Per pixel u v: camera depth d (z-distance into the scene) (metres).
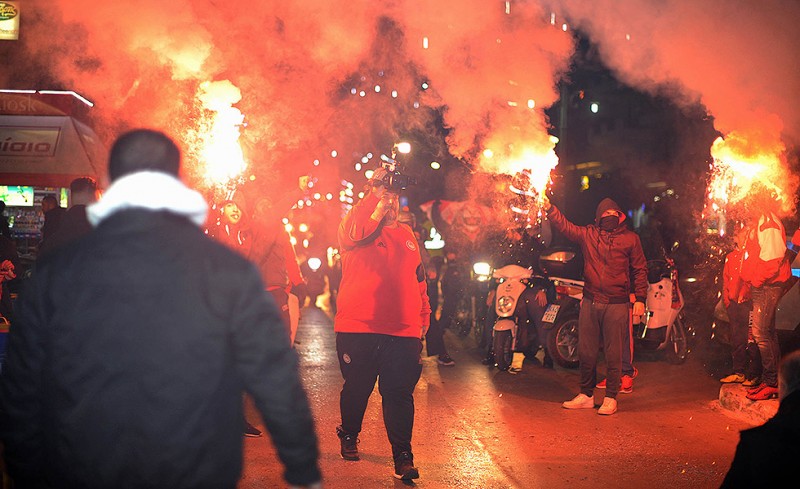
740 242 8.10
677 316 10.36
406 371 5.71
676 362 10.46
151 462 2.30
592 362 7.93
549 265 11.10
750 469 2.70
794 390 2.81
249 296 2.43
